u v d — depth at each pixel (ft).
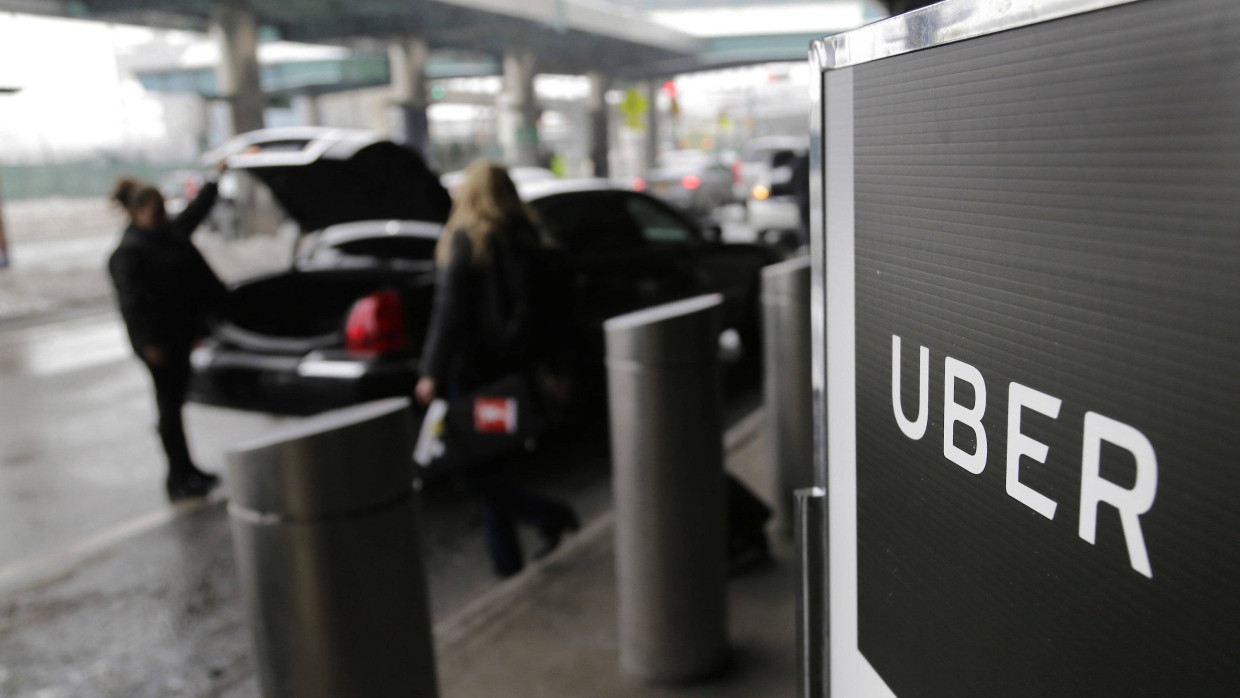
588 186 20.22
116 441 20.83
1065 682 2.57
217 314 17.33
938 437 3.10
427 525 15.11
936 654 3.25
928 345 3.11
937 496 3.14
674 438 8.71
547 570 12.03
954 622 3.11
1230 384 1.98
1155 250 2.13
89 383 26.91
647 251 20.62
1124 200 2.20
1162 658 2.23
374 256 21.65
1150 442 2.19
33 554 14.75
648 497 8.84
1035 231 2.51
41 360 30.68
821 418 3.99
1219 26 1.93
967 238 2.82
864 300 3.53
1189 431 2.09
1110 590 2.37
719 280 22.85
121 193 16.16
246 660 11.32
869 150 3.38
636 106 83.25
